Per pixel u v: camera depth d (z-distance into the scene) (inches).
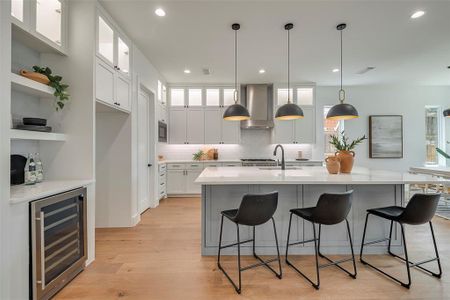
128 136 135.0
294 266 91.4
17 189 73.7
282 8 103.3
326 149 235.9
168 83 220.4
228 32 124.3
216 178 93.8
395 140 233.0
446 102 233.8
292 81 214.8
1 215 59.4
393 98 234.4
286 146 232.8
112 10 105.4
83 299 72.2
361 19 111.9
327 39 132.1
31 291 65.7
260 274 86.0
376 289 76.8
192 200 199.9
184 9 104.4
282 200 101.2
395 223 102.0
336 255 100.7
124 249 107.3
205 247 101.3
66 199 78.8
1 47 61.1
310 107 218.2
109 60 110.7
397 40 134.0
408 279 78.7
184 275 85.7
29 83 75.7
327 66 175.9
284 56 156.6
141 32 124.7
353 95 233.9
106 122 134.7
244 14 108.0
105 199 135.5
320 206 77.6
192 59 161.3
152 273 87.0
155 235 124.0
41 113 94.0
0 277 59.0
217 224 101.2
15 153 84.3
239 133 221.3
